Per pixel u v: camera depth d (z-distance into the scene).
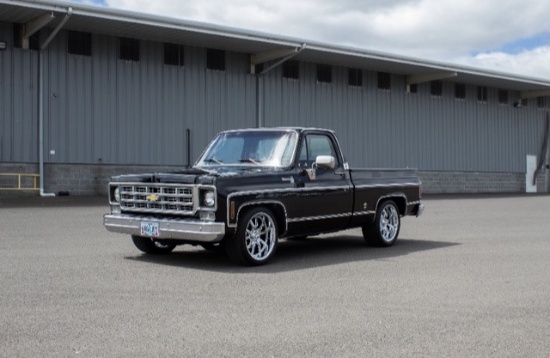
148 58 25.94
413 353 4.87
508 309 6.30
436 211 20.39
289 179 9.13
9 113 22.83
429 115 36.31
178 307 6.21
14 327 5.41
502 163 40.31
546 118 43.00
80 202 20.81
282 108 29.95
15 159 22.97
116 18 22.48
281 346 5.00
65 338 5.12
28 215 15.77
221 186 8.20
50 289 6.95
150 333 5.30
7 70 22.81
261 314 5.99
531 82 37.81
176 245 9.98
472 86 38.66
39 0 20.83
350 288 7.24
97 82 24.70
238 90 28.50
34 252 9.66
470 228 14.51
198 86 27.28
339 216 9.89
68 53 24.08
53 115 23.72
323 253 10.09
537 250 10.65
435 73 34.25
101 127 24.77
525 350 4.97
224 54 28.11
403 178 11.28
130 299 6.52
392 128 34.50
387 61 30.86
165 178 8.55
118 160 25.14
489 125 39.59
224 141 10.21
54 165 23.75
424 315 6.02
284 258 9.52
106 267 8.40
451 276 8.07
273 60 29.59
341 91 32.25
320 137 9.91
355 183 10.21
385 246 10.92
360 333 5.39
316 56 29.55
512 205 24.12
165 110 26.36
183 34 24.92
